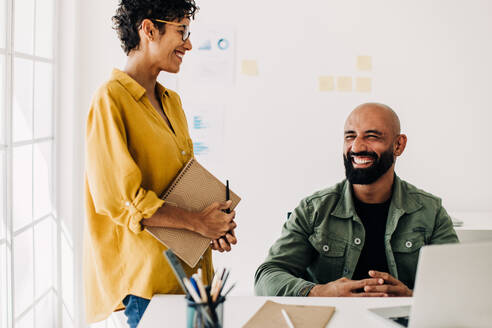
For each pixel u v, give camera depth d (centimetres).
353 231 164
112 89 138
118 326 273
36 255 230
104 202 135
